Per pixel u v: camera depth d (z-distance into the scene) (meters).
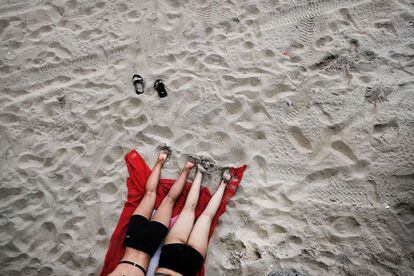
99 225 2.91
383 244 2.61
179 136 3.16
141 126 3.24
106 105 3.35
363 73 3.15
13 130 3.32
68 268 2.81
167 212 2.75
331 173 2.87
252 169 2.99
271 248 2.73
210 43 3.53
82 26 3.77
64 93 3.45
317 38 3.38
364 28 3.33
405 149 2.79
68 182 3.09
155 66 3.49
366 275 2.57
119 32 3.70
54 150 3.22
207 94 3.29
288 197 2.87
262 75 3.30
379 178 2.77
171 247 2.52
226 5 3.67
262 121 3.13
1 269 2.83
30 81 3.55
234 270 2.69
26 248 2.88
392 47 3.20
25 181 3.11
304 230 2.76
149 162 3.10
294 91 3.20
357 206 2.74
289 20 3.51
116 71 3.50
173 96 3.31
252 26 3.55
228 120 3.18
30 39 3.76
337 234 2.71
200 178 2.90
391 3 3.37
